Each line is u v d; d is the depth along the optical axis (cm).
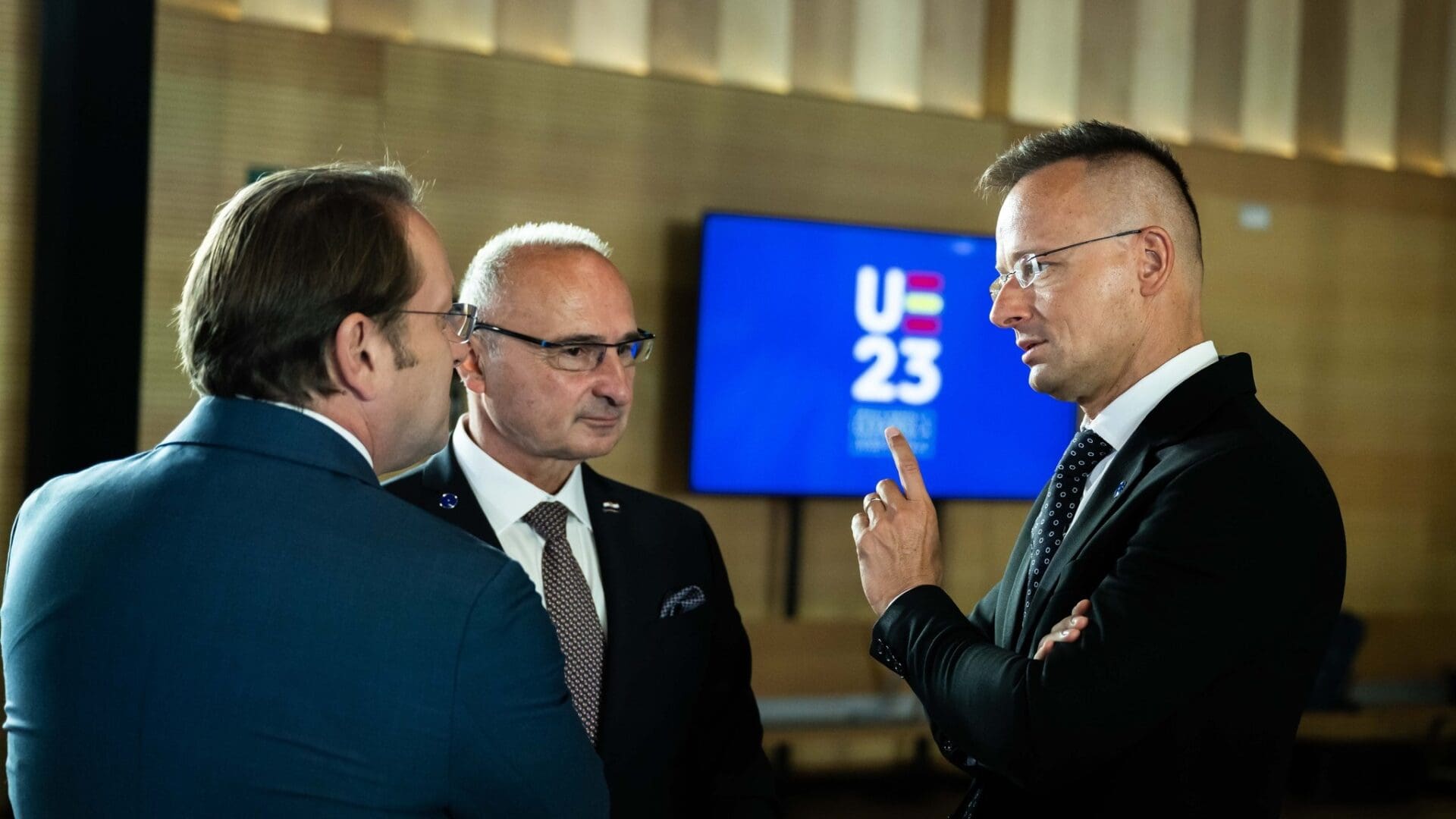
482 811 104
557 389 153
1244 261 502
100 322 349
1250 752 128
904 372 443
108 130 346
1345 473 518
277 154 391
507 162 414
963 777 472
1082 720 122
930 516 149
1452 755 520
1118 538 136
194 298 111
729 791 166
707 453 426
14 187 361
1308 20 516
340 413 110
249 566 100
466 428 166
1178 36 499
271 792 97
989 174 159
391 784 100
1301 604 128
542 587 156
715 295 424
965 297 448
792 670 446
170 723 98
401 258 111
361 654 99
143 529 103
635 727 156
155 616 100
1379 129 528
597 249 162
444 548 104
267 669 98
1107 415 147
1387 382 524
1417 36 532
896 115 457
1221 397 138
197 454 107
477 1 418
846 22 460
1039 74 483
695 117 435
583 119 423
